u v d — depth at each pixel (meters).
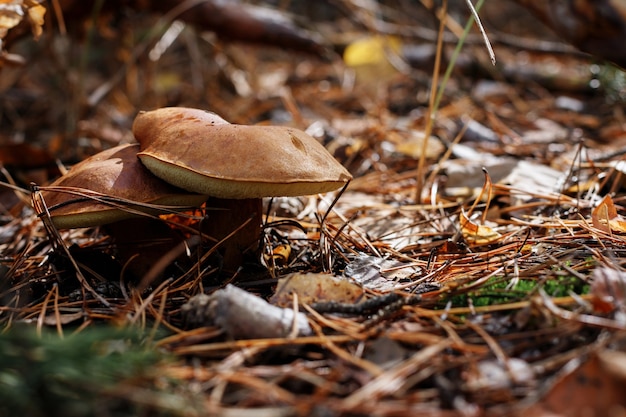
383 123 0.78
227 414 0.34
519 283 0.41
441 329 0.38
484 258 0.45
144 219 0.45
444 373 0.36
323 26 1.21
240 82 1.03
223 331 0.38
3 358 0.35
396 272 0.45
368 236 0.49
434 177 0.59
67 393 0.34
